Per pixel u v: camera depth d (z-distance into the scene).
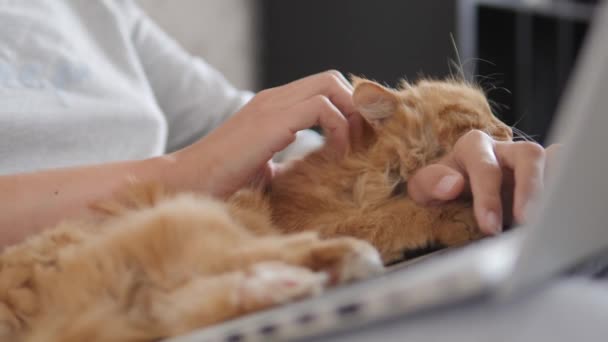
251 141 1.07
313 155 1.26
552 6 3.49
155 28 2.05
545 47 3.49
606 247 0.49
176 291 0.75
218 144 1.10
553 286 0.45
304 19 3.30
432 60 2.93
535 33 3.45
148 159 1.11
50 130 1.39
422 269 0.48
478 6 3.05
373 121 1.20
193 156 1.09
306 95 1.17
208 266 0.77
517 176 0.87
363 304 0.45
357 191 1.17
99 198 1.04
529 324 0.42
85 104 1.48
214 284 0.71
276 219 1.17
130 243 0.80
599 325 0.41
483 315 0.43
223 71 3.22
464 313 0.43
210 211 0.87
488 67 3.13
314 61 3.30
